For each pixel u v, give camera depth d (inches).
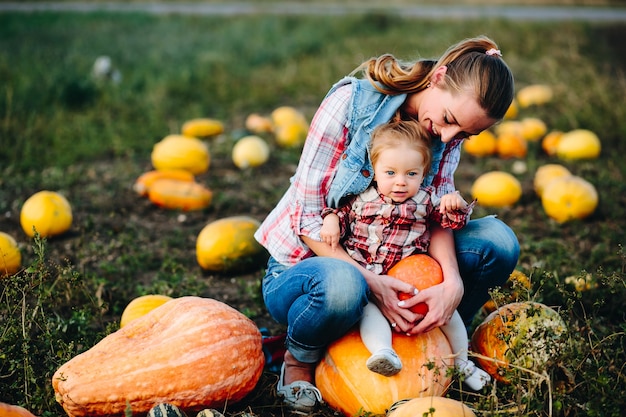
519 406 124.0
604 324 180.1
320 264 135.4
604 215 274.2
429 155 139.0
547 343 135.3
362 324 137.9
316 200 145.2
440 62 137.8
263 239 155.3
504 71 133.1
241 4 1229.1
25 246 235.8
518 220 274.5
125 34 786.2
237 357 134.5
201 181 322.3
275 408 144.5
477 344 150.2
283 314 146.4
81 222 264.5
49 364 147.5
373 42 710.5
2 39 690.8
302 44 691.4
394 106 140.7
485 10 1093.1
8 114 369.4
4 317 167.5
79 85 445.4
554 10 1095.0
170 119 435.2
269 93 506.9
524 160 359.6
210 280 219.1
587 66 540.7
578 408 133.3
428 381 135.9
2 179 309.7
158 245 247.1
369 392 134.3
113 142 374.9
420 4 1243.2
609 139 385.4
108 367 129.5
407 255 144.3
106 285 205.5
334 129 141.7
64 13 960.9
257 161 343.9
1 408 115.9
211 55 620.4
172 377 129.3
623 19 931.3
